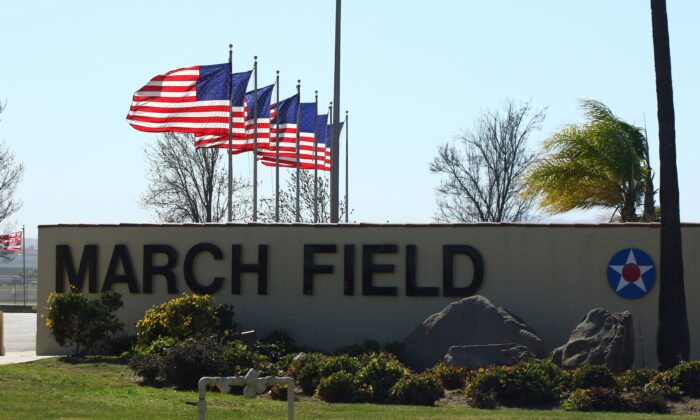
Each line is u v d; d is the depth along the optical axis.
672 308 39.72
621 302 45.53
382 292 48.00
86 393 32.59
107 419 27.12
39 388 33.03
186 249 51.03
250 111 64.06
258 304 49.75
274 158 68.88
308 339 48.94
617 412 31.41
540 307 46.34
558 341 46.00
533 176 60.66
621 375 36.12
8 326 79.25
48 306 48.34
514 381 33.59
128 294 51.62
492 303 45.84
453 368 37.41
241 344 41.59
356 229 48.75
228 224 50.47
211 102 56.81
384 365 34.75
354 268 48.59
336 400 33.59
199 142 61.91
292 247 49.56
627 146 58.59
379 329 48.09
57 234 52.94
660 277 40.28
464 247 47.19
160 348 41.97
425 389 33.28
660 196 40.44
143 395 32.78
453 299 47.22
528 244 46.69
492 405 32.75
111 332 50.16
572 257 46.22
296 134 67.94
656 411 32.00
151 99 56.56
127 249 51.81
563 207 61.00
